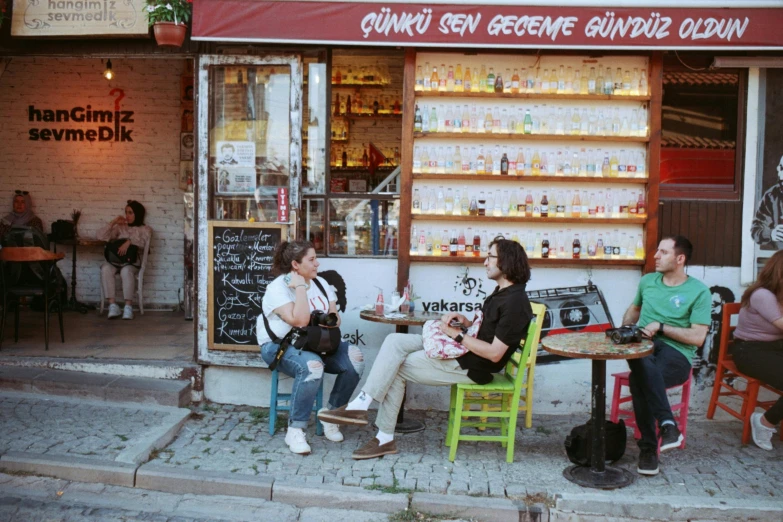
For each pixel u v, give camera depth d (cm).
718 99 554
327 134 559
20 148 811
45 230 813
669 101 556
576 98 535
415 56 532
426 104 540
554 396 552
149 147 805
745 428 496
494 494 411
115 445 447
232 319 543
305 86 557
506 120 541
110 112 804
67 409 505
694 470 451
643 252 543
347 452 466
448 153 541
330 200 560
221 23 509
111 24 522
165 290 817
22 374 539
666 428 428
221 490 414
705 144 556
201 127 544
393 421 459
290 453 461
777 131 548
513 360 471
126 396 525
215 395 551
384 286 551
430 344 443
